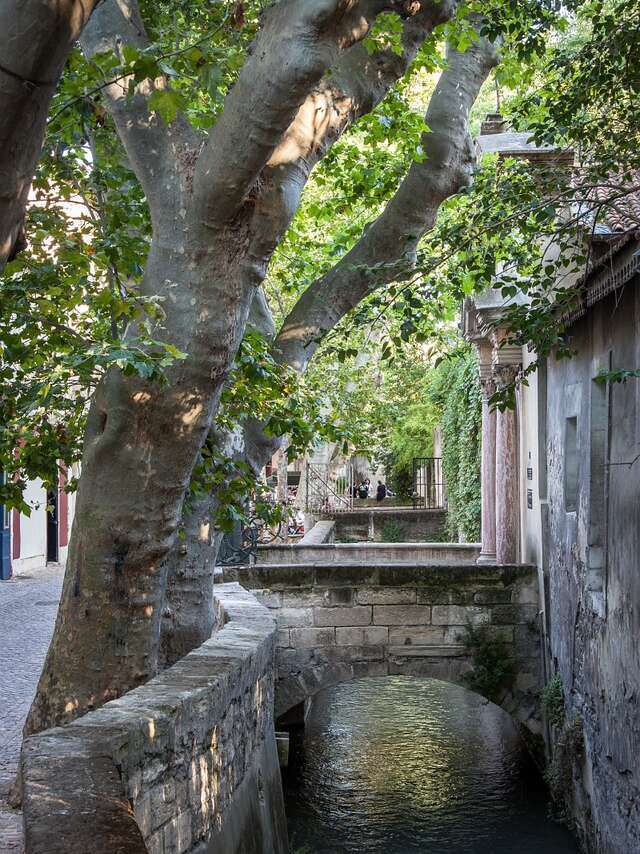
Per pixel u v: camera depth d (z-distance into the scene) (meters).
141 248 7.70
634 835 9.40
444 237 8.03
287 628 15.10
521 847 12.30
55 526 27.62
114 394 6.32
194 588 9.11
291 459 8.77
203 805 6.24
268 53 5.47
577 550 12.29
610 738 10.46
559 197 7.75
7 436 7.62
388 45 7.01
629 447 9.76
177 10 8.95
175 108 5.34
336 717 19.20
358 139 15.76
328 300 9.84
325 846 12.52
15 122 3.61
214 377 6.30
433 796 14.28
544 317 8.34
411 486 42.62
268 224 6.24
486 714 19.05
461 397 22.42
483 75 10.77
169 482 6.44
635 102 8.88
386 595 15.16
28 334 7.73
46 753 4.40
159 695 5.94
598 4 8.59
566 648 13.02
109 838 3.17
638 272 8.49
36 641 14.27
